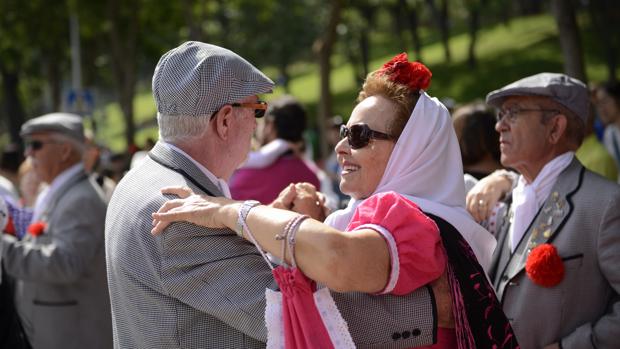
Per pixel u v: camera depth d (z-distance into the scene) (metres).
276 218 1.86
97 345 3.83
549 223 2.73
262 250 1.90
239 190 4.37
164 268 1.96
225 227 1.98
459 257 1.97
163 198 2.03
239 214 1.91
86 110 18.22
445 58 28.19
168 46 26.62
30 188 5.91
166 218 1.95
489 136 3.39
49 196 3.91
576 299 2.66
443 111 2.14
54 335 3.81
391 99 2.14
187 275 1.95
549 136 2.83
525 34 29.34
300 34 27.62
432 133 2.11
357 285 1.80
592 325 2.62
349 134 2.16
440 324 1.99
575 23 7.15
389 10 27.48
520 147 2.84
